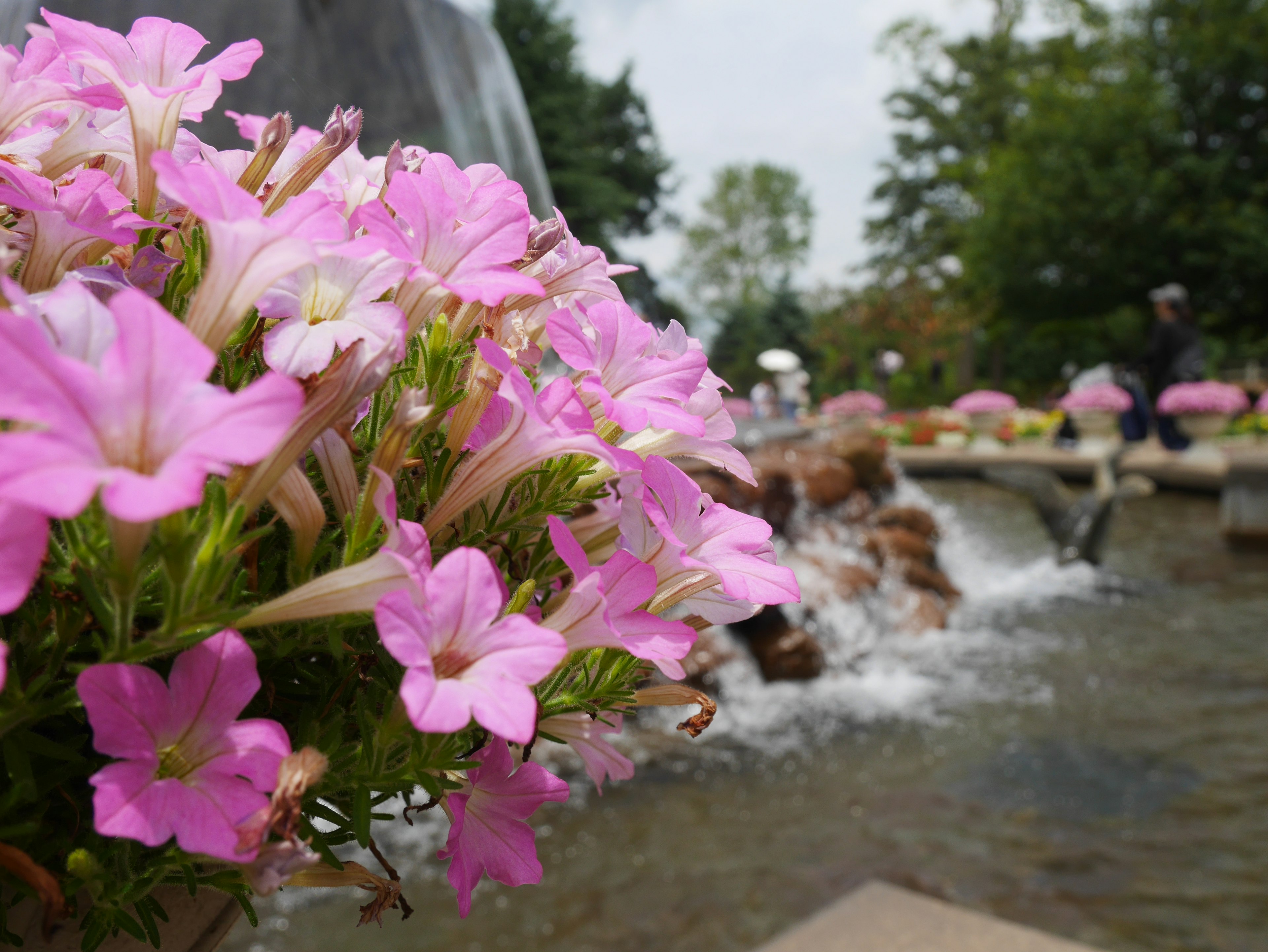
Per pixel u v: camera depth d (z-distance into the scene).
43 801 0.52
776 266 53.78
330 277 0.59
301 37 4.98
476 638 0.49
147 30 0.67
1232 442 15.65
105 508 0.38
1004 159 28.89
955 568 10.09
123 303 0.38
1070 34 32.72
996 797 4.58
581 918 3.52
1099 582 9.59
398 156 0.68
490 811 0.66
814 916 2.46
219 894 0.67
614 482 0.72
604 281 0.75
